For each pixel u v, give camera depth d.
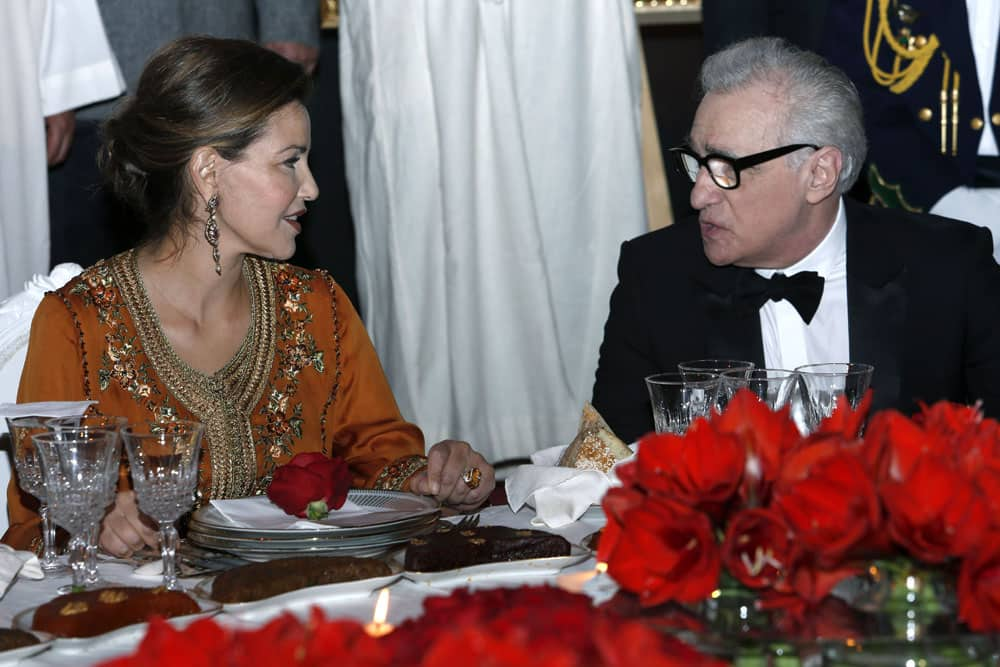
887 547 1.21
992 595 1.17
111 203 4.07
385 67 3.78
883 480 1.21
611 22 3.80
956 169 3.52
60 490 1.69
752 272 2.68
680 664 0.92
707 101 2.52
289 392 2.48
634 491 1.33
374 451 2.51
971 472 1.25
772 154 2.45
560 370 3.83
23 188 3.75
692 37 4.78
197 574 1.77
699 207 2.53
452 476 2.29
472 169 3.73
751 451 1.28
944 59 3.48
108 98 3.88
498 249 3.76
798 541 1.20
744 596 1.28
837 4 3.58
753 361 2.64
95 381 2.30
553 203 3.86
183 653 0.91
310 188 2.39
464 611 1.08
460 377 3.82
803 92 2.45
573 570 1.74
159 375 2.33
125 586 1.65
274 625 0.95
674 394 1.86
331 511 2.04
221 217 2.32
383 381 2.60
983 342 2.67
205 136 2.26
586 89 3.83
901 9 3.50
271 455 2.43
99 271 2.37
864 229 2.68
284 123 2.31
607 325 2.89
